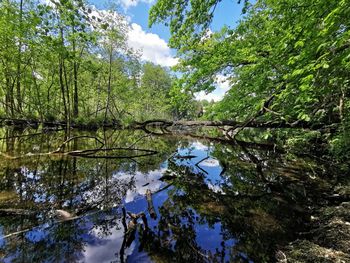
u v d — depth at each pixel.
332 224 3.08
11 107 14.91
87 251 2.54
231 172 6.44
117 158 7.77
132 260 2.42
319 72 3.23
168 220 3.44
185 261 2.46
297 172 6.30
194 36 5.79
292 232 3.09
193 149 10.53
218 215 3.65
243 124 8.39
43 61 13.07
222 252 2.65
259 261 2.46
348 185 4.73
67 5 5.78
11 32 8.95
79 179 5.17
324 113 5.95
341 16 2.49
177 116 36.75
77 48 15.30
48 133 13.53
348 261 2.32
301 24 3.37
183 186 5.15
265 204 4.11
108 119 19.31
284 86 5.03
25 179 4.86
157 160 7.84
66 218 3.29
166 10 5.12
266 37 5.58
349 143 5.35
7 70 12.77
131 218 3.13
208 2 4.70
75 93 19.23
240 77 7.21
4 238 2.71
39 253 2.46
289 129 8.39
